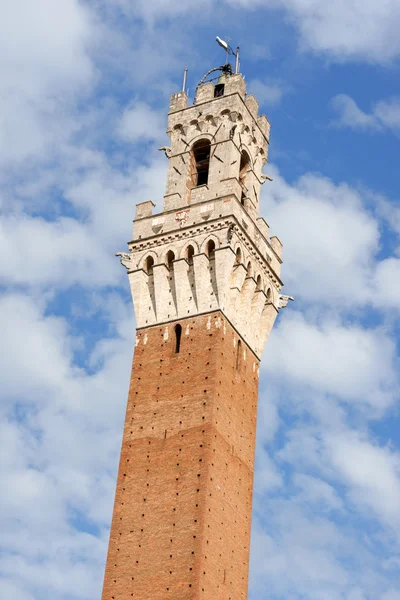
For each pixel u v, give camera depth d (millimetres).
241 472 92562
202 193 103625
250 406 97312
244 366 97875
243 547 89750
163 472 89062
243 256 99812
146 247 102062
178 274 98812
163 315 98312
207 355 93688
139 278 100875
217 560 85438
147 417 92938
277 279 106000
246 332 99625
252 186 108375
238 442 93438
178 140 109938
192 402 91688
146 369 95875
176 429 90875
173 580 83188
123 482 90125
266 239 105812
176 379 93750
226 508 88688
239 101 109250
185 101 112688
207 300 96875
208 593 83000
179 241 100438
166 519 86438
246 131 110250
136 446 91625
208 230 99500
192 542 84250
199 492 86562
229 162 104812
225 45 117938
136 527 87188
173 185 106938
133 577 84812
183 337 96000
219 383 92500
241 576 88250
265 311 103750
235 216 99625
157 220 103188
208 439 88875
